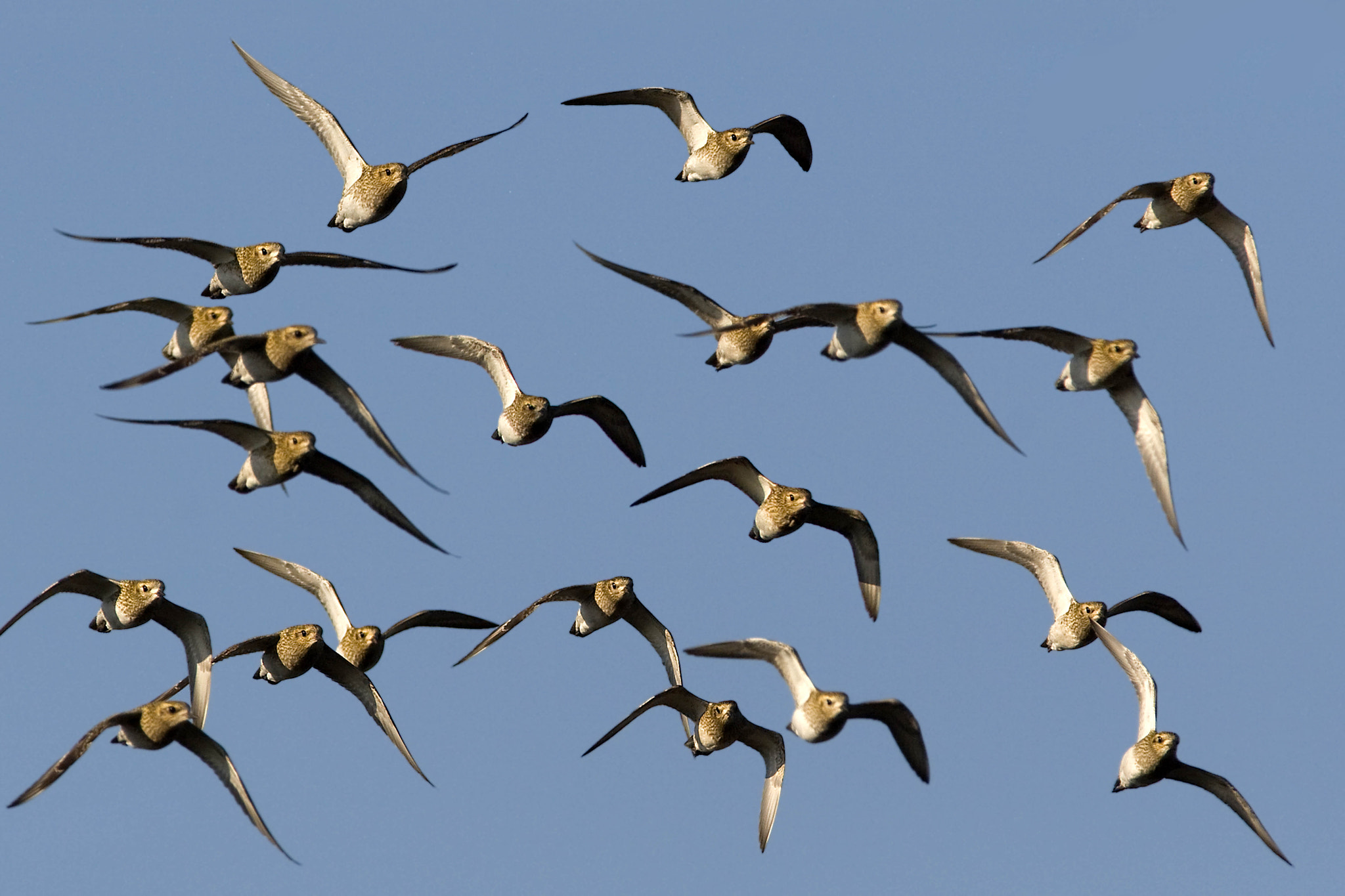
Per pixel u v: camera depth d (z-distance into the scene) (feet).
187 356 62.69
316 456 67.56
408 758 71.31
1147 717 71.67
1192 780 71.97
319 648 69.97
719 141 76.69
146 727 64.08
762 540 73.72
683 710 69.77
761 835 70.33
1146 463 71.72
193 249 69.21
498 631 70.95
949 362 68.03
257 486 66.64
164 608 69.77
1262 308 75.10
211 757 65.51
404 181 72.54
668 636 74.18
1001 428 67.51
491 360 76.13
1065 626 76.89
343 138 73.00
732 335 74.23
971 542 76.69
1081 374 71.41
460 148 73.87
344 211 73.00
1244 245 75.72
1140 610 79.25
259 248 70.08
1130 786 72.18
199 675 70.59
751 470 72.95
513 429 74.79
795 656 65.36
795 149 83.56
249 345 64.95
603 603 72.90
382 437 66.80
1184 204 74.59
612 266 74.38
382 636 73.77
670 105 77.82
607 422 78.54
